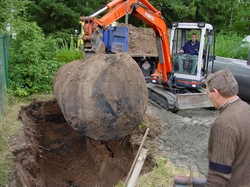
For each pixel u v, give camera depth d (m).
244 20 25.06
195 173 5.05
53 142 7.81
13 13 9.05
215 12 26.56
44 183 5.88
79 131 4.57
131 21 24.81
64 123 8.29
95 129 4.52
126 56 4.91
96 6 23.05
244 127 2.36
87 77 4.58
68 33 21.41
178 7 23.31
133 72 4.77
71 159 7.54
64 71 5.77
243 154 2.41
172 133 6.61
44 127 7.95
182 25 8.46
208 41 8.27
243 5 26.36
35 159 5.95
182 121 7.42
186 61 8.67
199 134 6.65
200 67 8.42
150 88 9.34
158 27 8.22
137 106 4.68
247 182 2.47
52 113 8.20
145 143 5.96
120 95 4.50
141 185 4.59
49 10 21.09
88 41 5.52
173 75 8.88
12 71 8.96
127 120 4.62
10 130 6.30
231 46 16.47
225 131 2.34
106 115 4.45
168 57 8.66
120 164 6.03
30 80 9.08
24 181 4.85
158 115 7.74
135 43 14.45
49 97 8.74
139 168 4.80
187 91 8.98
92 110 4.43
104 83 4.49
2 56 7.46
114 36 12.48
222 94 2.47
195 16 25.66
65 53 13.13
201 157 5.67
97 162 6.70
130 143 6.08
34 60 9.09
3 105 7.04
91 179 6.55
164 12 24.33
